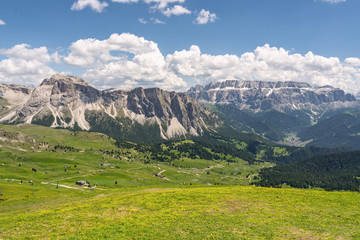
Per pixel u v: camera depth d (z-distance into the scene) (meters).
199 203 60.72
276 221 47.38
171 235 39.91
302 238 39.25
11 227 43.97
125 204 59.91
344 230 42.88
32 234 40.34
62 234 40.16
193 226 44.09
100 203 61.56
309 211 54.72
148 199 64.31
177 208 55.88
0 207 68.50
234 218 48.88
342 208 57.56
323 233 41.47
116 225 44.47
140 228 42.88
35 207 68.12
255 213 52.56
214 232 41.19
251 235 40.25
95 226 44.06
